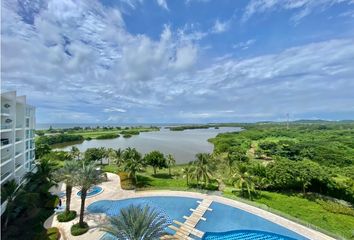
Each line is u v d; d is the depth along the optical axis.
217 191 42.53
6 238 25.08
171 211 34.34
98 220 30.52
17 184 33.84
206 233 28.47
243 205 36.12
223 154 85.19
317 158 75.00
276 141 115.06
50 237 25.20
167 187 43.81
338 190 40.12
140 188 43.62
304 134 142.00
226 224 30.48
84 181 27.12
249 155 92.31
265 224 30.31
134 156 56.84
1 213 27.19
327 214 33.41
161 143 141.88
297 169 42.38
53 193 40.62
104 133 196.25
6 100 36.59
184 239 27.03
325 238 26.69
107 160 79.44
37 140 114.69
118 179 50.44
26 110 45.88
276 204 37.06
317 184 42.97
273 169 44.28
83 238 25.78
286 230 28.72
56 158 68.81
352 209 35.19
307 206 36.47
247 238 27.64
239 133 175.25
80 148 112.75
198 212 33.91
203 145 133.62
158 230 18.47
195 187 45.78
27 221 29.25
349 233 27.75
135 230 17.36
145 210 19.08
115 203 37.06
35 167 50.66
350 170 42.38
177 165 73.69
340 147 87.19
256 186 45.28
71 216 30.42
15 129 38.19
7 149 36.16
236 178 41.66
